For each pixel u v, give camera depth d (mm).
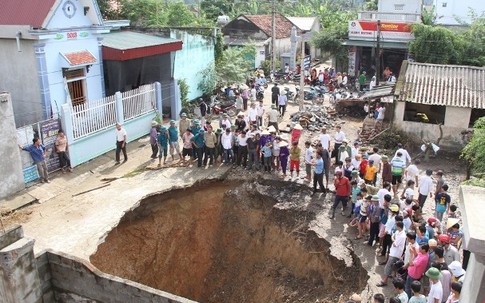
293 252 14953
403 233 10828
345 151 16453
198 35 26469
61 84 18859
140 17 32438
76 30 19172
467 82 21484
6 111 15125
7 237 10398
